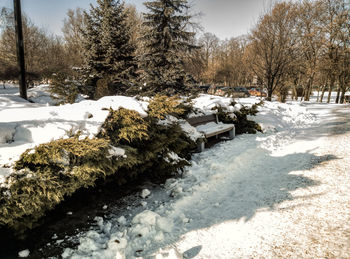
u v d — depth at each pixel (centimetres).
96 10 1341
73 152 230
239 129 744
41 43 2239
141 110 339
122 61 1248
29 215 227
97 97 1032
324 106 1574
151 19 1311
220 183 372
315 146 538
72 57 2725
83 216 289
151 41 1321
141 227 256
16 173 210
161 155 383
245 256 206
